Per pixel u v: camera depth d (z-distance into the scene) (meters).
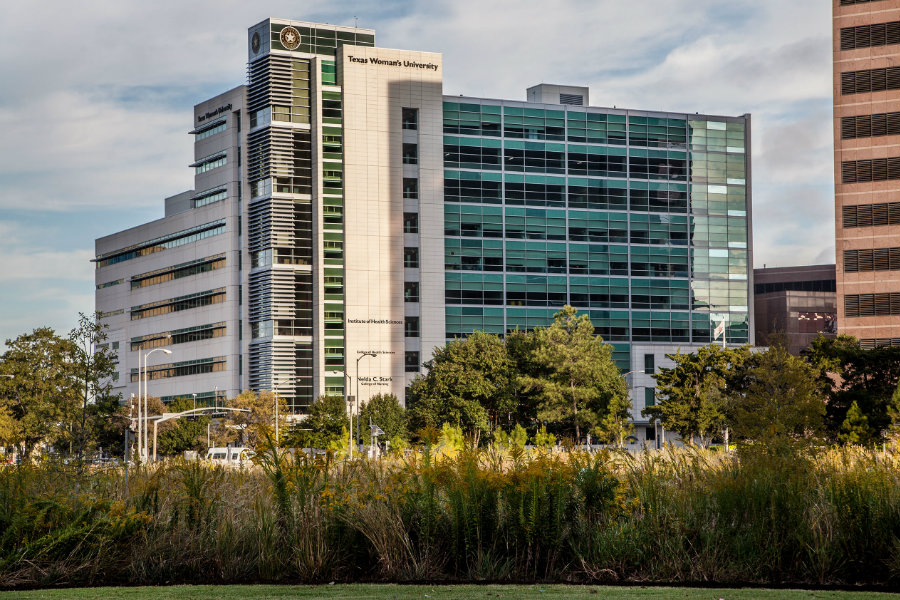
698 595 16.11
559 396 99.50
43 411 39.47
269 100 137.00
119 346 167.62
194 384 149.75
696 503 19.64
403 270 137.12
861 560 18.16
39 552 18.67
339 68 137.62
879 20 103.69
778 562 18.33
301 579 18.56
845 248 103.62
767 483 19.48
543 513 18.81
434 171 138.50
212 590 17.17
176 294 154.75
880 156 103.12
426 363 115.31
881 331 101.81
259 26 139.12
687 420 80.50
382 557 18.73
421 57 139.38
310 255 136.50
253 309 138.75
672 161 145.38
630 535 18.80
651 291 143.12
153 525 19.58
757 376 53.56
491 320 138.50
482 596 16.11
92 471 24.97
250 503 20.39
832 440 64.56
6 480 21.06
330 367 133.75
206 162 149.25
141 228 163.75
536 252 140.38
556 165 142.00
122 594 16.77
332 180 136.75
